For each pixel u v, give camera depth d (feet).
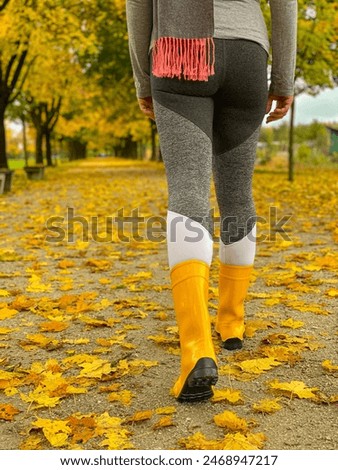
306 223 26.63
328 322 11.59
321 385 8.45
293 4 8.21
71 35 57.57
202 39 7.57
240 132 8.45
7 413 7.69
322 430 7.10
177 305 7.63
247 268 9.77
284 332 10.96
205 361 7.24
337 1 41.50
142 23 8.09
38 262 18.94
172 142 7.82
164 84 7.77
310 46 44.73
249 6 8.04
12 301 13.75
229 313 10.04
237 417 7.32
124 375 9.00
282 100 9.07
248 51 7.83
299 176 72.79
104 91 93.25
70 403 8.07
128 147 204.44
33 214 33.58
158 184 59.98
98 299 14.03
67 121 143.95
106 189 53.21
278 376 8.81
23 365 9.62
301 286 14.40
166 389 8.43
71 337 11.11
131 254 20.16
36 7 52.70
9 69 63.46
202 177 7.81
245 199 9.27
